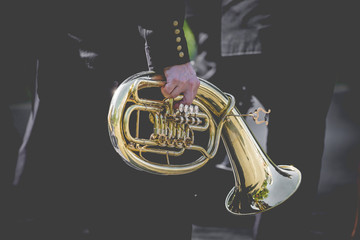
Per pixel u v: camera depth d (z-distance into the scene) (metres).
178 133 6.03
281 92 9.51
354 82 44.12
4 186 9.74
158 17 5.90
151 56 6.02
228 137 6.59
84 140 6.54
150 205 6.46
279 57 9.54
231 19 9.99
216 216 11.58
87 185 6.55
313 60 9.34
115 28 6.27
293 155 9.34
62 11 6.32
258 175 6.65
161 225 6.50
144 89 6.28
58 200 8.62
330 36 9.32
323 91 9.39
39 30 6.48
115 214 6.45
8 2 6.48
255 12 9.71
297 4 9.32
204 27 11.57
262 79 9.82
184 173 6.09
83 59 6.38
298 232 9.33
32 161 9.39
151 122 6.37
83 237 9.08
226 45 10.09
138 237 6.47
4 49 6.84
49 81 6.53
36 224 9.26
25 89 37.16
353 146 24.95
